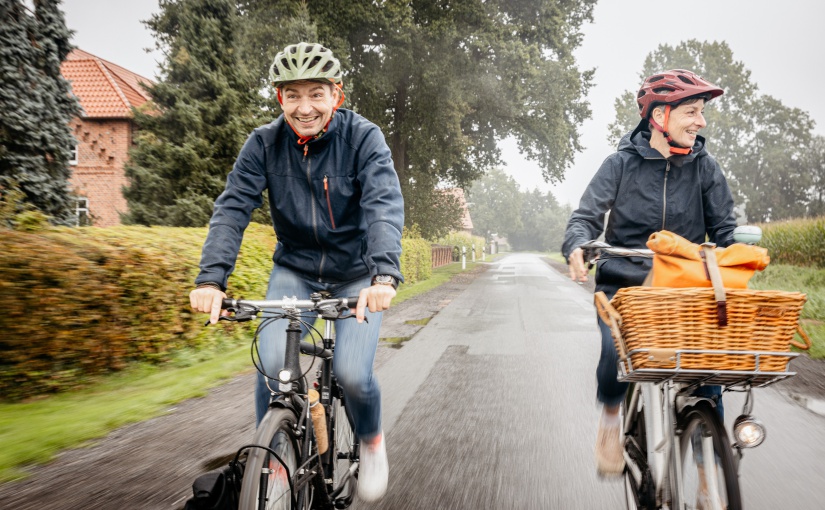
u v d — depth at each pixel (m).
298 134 2.54
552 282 22.23
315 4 23.42
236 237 2.51
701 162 2.88
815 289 13.73
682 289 2.01
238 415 4.73
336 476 2.73
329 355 2.58
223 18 15.41
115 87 26.33
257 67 16.38
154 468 3.60
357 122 2.62
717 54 54.59
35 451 3.79
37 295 5.02
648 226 2.93
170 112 14.85
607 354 2.87
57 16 14.05
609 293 2.95
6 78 13.16
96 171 25.72
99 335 5.70
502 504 3.16
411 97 27.77
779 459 3.86
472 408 5.10
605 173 2.97
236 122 14.66
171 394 5.28
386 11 23.09
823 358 6.86
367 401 2.61
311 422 2.39
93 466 3.62
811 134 57.81
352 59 25.73
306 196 2.64
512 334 9.22
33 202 13.49
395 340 8.64
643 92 2.84
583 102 30.75
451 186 33.62
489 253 89.25
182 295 6.92
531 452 3.98
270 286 2.76
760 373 2.02
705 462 2.24
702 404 2.30
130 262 5.99
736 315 1.99
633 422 2.93
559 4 28.31
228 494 2.02
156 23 16.22
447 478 3.52
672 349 2.02
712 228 2.95
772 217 57.00
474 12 24.59
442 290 18.12
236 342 8.12
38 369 5.16
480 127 31.69
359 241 2.74
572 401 5.33
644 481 2.61
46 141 13.66
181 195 14.68
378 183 2.52
